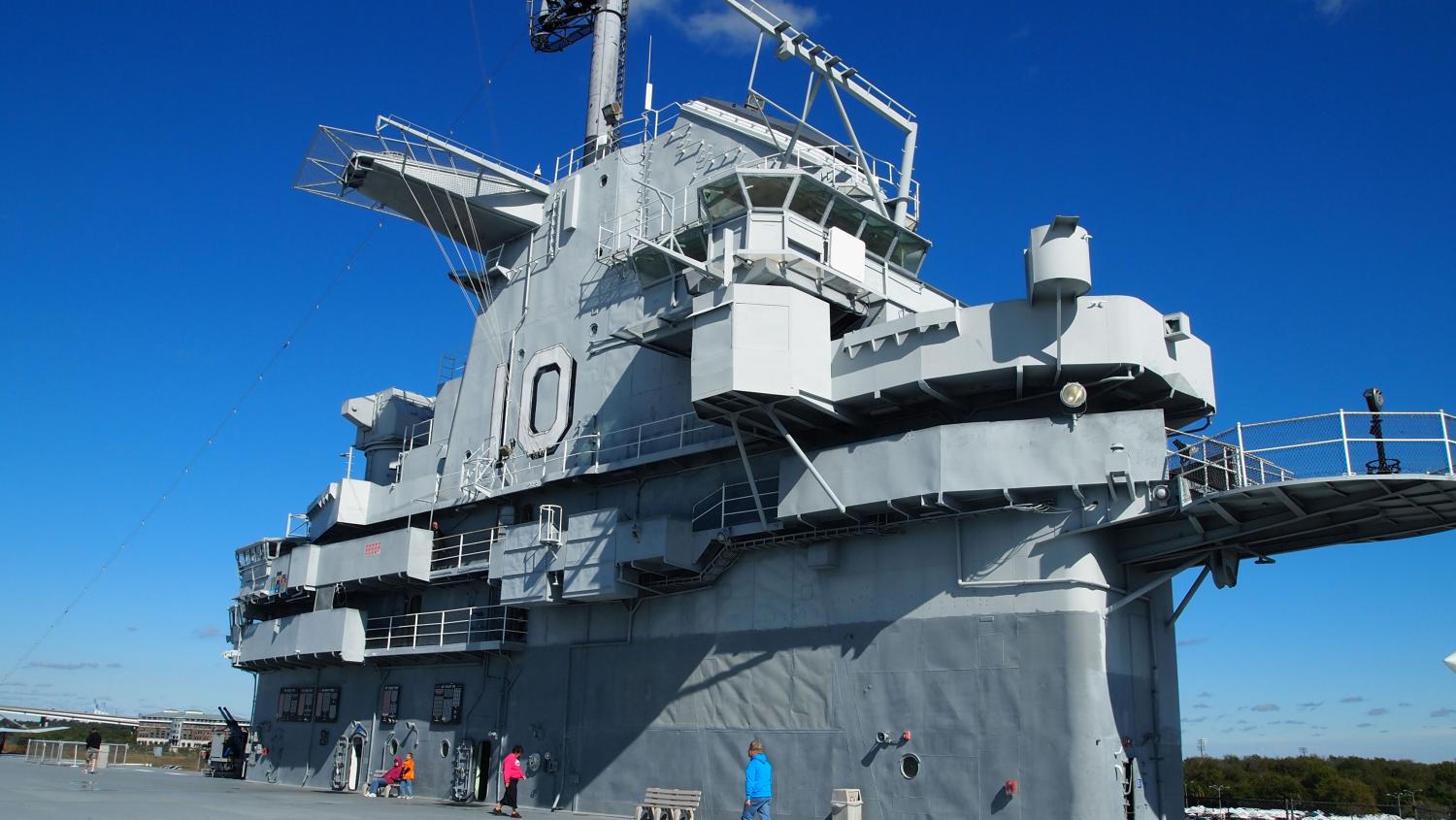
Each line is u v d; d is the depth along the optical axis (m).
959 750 24.08
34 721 93.38
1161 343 24.72
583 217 36.31
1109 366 23.88
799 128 28.81
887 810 24.73
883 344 26.12
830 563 27.12
